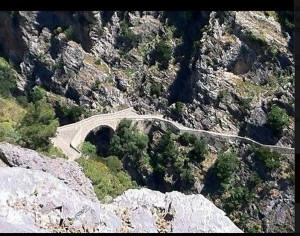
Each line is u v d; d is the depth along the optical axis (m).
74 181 48.59
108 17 136.88
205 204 36.38
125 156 121.38
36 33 141.62
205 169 118.06
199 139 121.44
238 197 114.75
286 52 124.56
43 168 48.72
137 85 133.62
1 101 130.75
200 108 125.38
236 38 126.31
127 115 129.38
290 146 117.50
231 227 35.78
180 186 118.94
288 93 120.44
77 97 134.62
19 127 96.50
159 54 133.00
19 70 142.88
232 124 123.12
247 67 126.44
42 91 137.50
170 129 124.00
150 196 36.59
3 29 145.38
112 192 61.59
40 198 33.00
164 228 34.44
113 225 33.66
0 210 31.42
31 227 31.16
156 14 135.62
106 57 136.75
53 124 95.38
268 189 114.88
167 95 130.62
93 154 116.75
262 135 120.06
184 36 133.12
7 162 49.00
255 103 122.12
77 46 138.12
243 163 118.38
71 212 33.00
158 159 120.81
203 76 126.00
